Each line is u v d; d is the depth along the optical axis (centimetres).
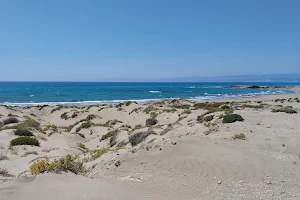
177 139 1277
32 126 2762
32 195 667
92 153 1452
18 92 10250
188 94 9575
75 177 805
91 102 6431
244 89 14062
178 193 756
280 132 1623
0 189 695
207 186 789
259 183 800
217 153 1046
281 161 1030
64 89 13275
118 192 737
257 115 2364
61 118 3728
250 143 1306
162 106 4050
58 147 1808
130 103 4225
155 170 939
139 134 1802
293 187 772
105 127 2622
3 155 1375
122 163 1033
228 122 2009
